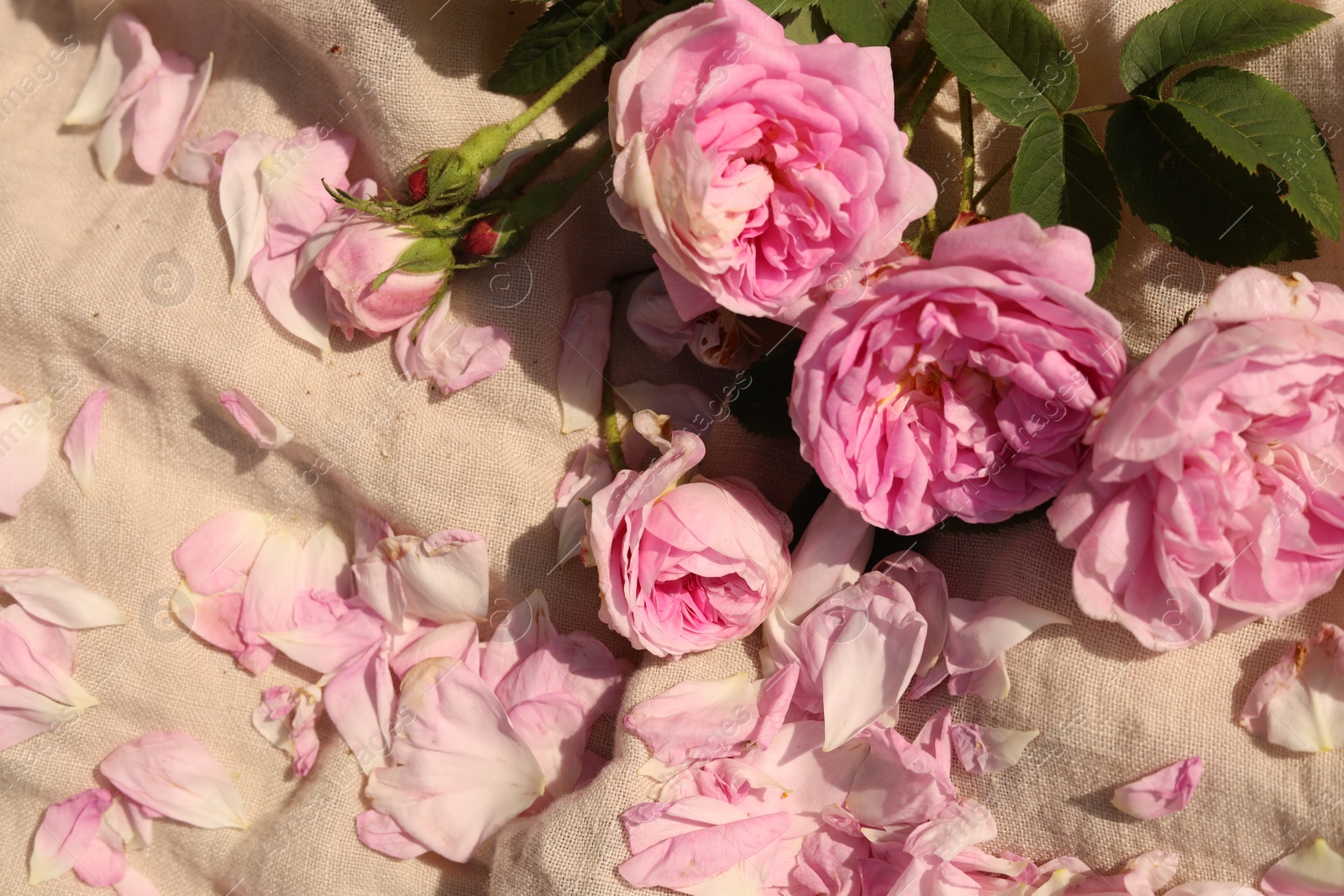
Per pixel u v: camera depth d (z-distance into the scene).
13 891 0.54
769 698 0.50
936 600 0.50
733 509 0.48
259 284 0.53
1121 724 0.48
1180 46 0.49
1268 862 0.48
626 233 0.54
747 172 0.45
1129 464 0.45
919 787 0.49
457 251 0.52
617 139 0.46
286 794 0.54
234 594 0.54
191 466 0.55
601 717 0.52
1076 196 0.48
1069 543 0.46
